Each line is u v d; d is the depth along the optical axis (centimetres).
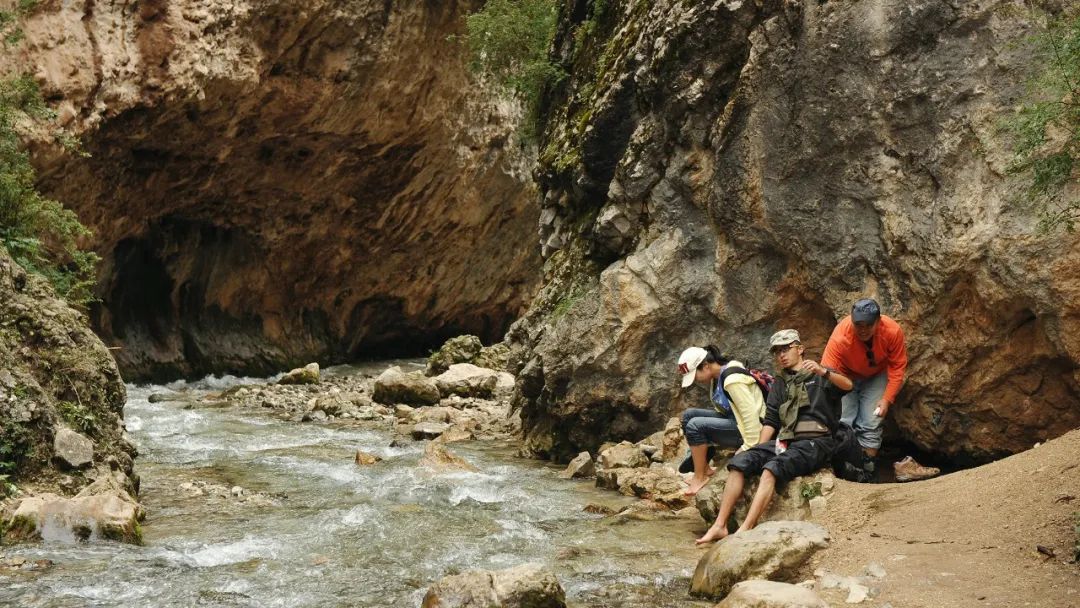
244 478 850
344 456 971
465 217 2411
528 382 1024
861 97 780
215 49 1648
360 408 1369
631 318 912
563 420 973
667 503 731
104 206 1684
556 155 1123
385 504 739
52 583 527
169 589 526
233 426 1214
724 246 879
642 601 515
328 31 1806
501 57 1570
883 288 778
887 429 805
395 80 1970
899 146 764
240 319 2128
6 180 1112
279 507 736
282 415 1348
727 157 861
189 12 1606
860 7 780
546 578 491
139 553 592
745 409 671
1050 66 621
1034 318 698
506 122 2362
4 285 722
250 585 537
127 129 1605
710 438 725
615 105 988
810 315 856
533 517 708
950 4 736
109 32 1513
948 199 728
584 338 940
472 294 2633
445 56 2070
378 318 2502
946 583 471
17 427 658
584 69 1207
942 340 745
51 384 716
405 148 2138
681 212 906
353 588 535
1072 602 431
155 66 1571
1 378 667
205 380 1945
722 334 884
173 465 911
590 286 979
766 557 520
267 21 1711
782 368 655
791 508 607
